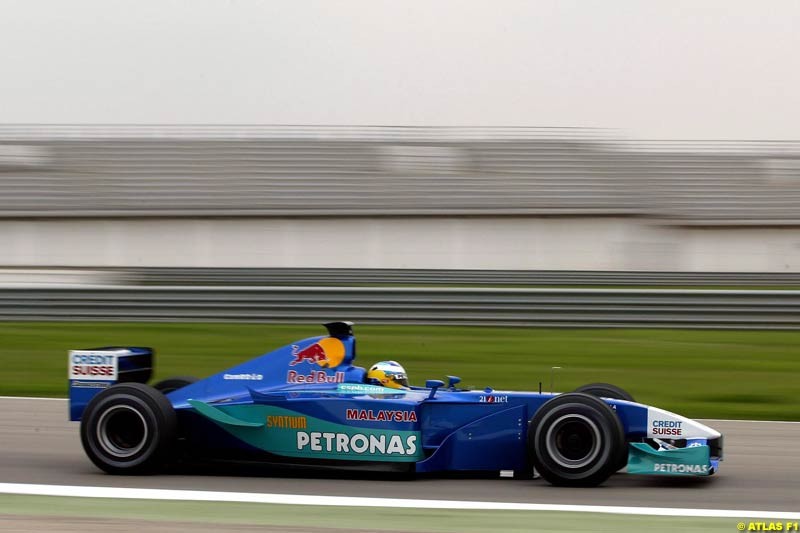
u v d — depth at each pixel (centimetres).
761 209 11000
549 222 11119
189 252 11406
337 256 11350
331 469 2422
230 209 11400
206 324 5700
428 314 5438
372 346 5012
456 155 12075
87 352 2491
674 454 2184
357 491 2123
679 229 10925
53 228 11425
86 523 1745
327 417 2291
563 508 1916
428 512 1867
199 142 12438
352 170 11962
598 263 11088
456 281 8544
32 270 10038
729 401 3797
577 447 2167
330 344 2427
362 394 2345
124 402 2288
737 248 10856
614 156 12069
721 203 11112
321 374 2408
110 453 2298
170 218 11394
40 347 5081
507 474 2255
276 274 8481
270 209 11369
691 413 3562
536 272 8506
